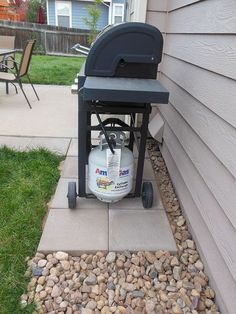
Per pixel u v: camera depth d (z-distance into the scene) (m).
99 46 1.76
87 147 2.26
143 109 1.91
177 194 2.40
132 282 1.65
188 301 1.54
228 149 1.44
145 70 1.86
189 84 2.12
